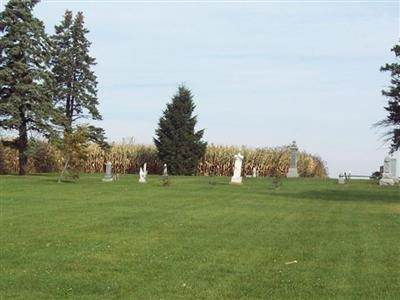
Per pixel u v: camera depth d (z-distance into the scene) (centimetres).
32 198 2616
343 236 1667
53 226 1759
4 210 2147
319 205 2570
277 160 6144
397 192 3447
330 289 1049
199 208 2347
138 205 2414
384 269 1223
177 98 5666
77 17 5522
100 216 2022
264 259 1311
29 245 1432
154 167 6128
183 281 1088
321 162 6378
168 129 5644
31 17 4503
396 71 3794
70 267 1190
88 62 5584
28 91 4412
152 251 1385
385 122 3950
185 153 5616
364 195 3194
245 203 2591
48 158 5438
